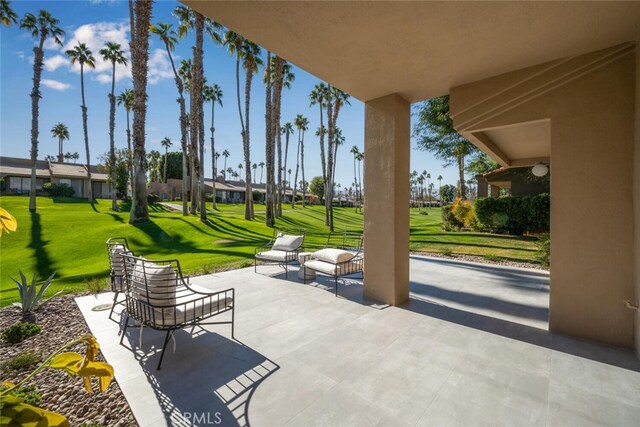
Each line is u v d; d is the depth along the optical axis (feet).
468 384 7.73
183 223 49.14
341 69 11.77
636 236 9.42
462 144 35.55
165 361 8.86
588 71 10.38
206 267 21.61
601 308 10.21
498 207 43.01
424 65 11.40
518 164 23.79
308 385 7.66
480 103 12.65
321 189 184.34
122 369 8.42
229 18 8.57
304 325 11.58
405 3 7.90
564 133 10.82
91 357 3.31
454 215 51.37
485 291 16.43
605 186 10.12
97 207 74.18
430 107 33.30
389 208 14.29
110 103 76.23
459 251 30.48
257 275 19.83
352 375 8.13
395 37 9.53
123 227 41.73
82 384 7.78
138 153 44.21
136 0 39.81
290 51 10.45
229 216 66.90
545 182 42.45
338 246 31.37
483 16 8.42
